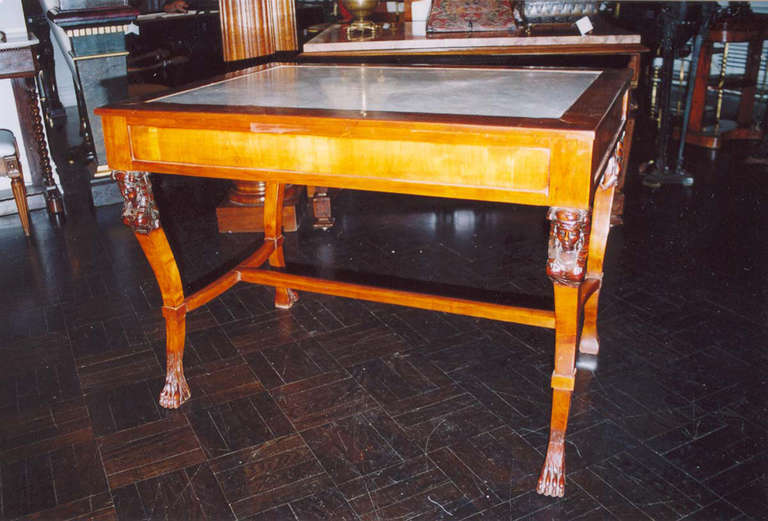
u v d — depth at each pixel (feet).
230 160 8.09
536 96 8.22
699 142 21.12
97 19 16.60
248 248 14.94
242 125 7.81
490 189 7.09
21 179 15.57
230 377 10.45
